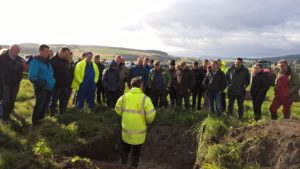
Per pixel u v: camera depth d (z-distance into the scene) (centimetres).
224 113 1434
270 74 1427
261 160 841
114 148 1170
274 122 964
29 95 1630
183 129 1239
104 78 1423
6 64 1111
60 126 1082
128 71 1502
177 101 1514
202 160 936
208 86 1402
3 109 1135
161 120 1305
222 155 871
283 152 820
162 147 1207
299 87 1265
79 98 1360
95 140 1066
